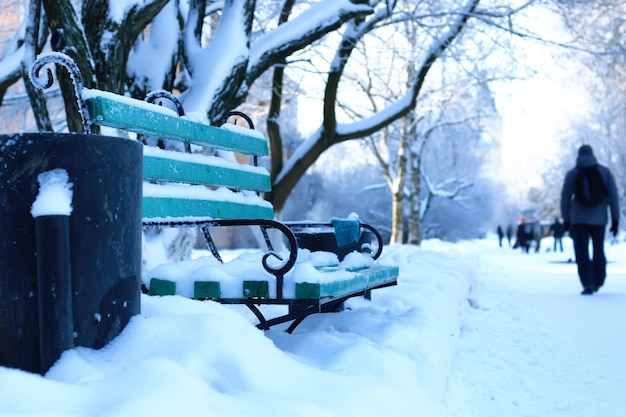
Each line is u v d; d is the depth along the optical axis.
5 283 2.05
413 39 12.84
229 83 6.78
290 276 2.84
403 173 22.80
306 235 4.59
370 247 4.48
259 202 4.63
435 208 42.25
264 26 12.03
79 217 2.11
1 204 2.07
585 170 9.20
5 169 2.07
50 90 13.32
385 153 23.52
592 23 12.31
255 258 3.89
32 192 2.07
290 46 7.48
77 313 2.09
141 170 2.41
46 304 2.02
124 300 2.23
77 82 2.72
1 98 8.73
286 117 18.55
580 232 9.22
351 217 4.38
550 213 56.34
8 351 2.04
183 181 3.66
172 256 5.95
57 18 5.56
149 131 3.28
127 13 5.97
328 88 10.69
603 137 35.03
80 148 2.12
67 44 5.61
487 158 39.22
